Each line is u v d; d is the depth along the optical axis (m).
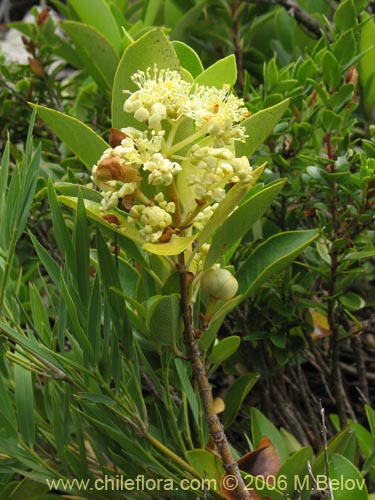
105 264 0.41
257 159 0.54
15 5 1.19
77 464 0.44
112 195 0.35
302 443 0.55
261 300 0.53
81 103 0.71
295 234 0.44
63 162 0.63
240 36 0.76
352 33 0.55
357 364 0.58
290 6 0.71
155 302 0.36
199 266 0.38
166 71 0.38
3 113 0.70
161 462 0.43
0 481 0.52
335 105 0.52
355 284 0.61
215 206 0.37
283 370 0.56
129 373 0.43
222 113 0.35
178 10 0.80
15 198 0.41
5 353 0.40
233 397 0.49
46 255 0.42
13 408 0.46
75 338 0.45
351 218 0.51
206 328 0.38
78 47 0.61
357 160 0.55
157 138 0.34
